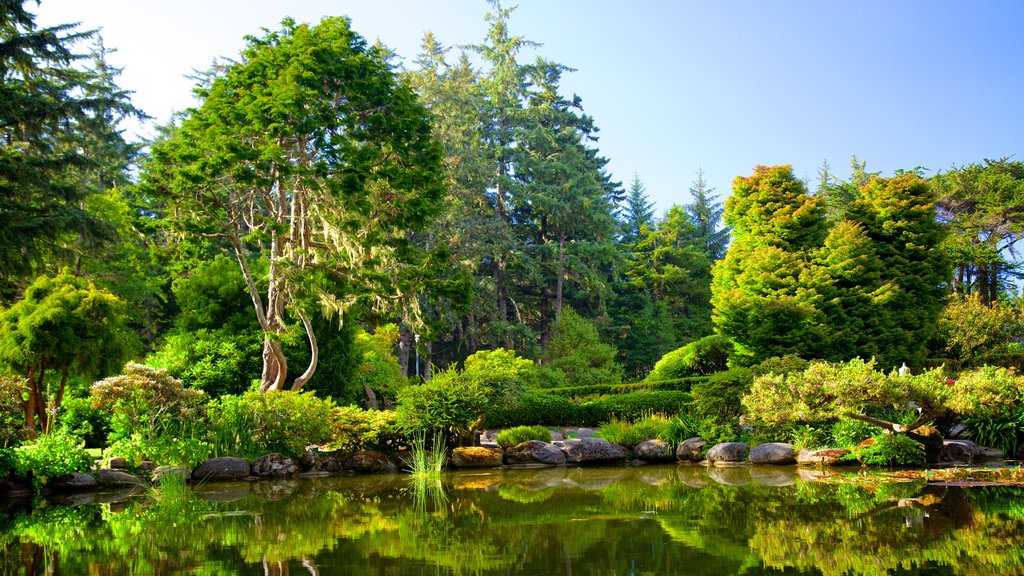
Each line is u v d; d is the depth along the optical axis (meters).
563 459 12.55
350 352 16.91
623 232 48.06
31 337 10.77
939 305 22.67
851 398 10.23
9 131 19.55
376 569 4.57
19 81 20.22
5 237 16.89
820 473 9.90
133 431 10.79
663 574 4.28
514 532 5.82
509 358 24.55
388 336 23.33
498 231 34.25
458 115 34.94
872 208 23.11
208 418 11.48
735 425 12.97
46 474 8.98
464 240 32.16
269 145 12.58
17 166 17.64
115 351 11.83
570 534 5.66
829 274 21.14
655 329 40.00
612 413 17.58
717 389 13.16
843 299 20.98
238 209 14.78
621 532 5.69
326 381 16.30
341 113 14.44
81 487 9.17
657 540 5.32
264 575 4.45
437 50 39.44
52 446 9.23
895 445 10.60
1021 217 31.80
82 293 11.69
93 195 24.45
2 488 8.72
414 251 15.53
